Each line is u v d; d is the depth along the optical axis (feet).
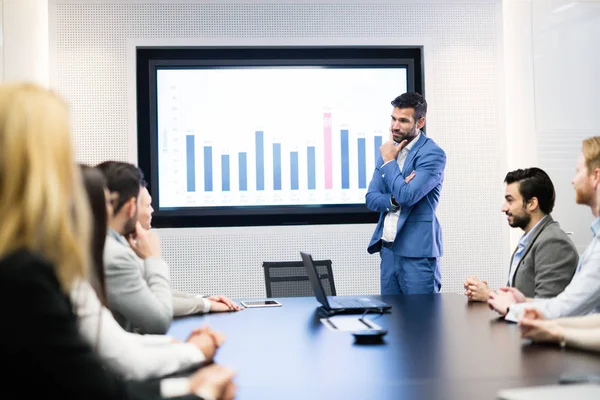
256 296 17.83
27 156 3.32
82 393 3.32
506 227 18.49
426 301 11.43
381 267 13.96
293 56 18.30
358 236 18.08
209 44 17.70
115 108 17.65
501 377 5.96
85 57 17.58
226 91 17.95
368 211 18.25
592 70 18.71
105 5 17.61
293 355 7.17
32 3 17.46
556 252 10.25
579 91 18.70
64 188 3.43
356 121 18.22
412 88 18.35
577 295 8.56
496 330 8.39
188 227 17.99
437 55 18.31
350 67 18.17
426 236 13.29
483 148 18.43
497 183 18.45
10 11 17.25
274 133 18.07
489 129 18.45
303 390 5.68
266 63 17.97
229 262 17.81
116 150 17.66
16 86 3.47
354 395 5.48
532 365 6.38
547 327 7.33
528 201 10.74
